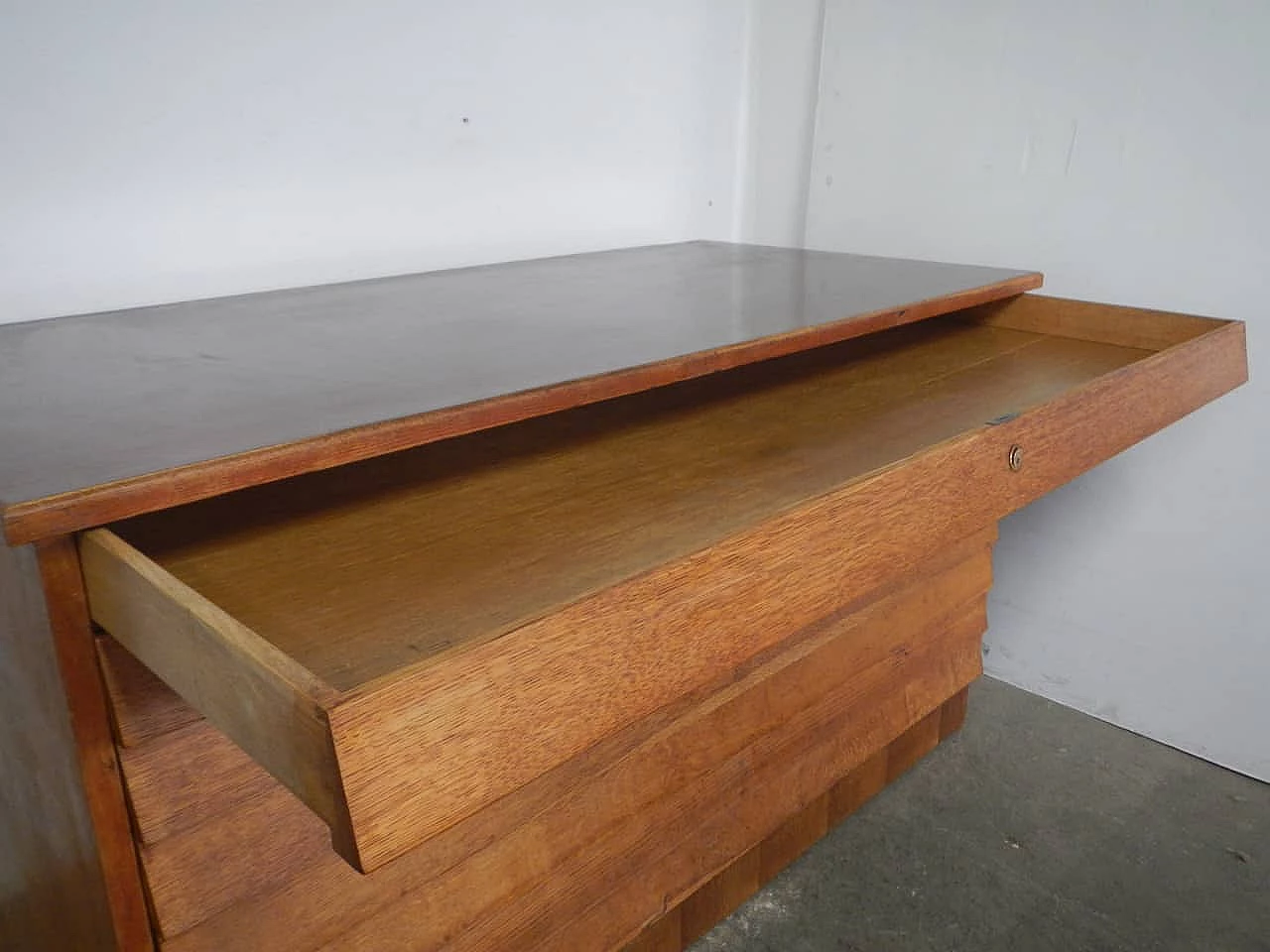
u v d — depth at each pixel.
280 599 0.78
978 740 1.86
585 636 0.67
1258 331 1.61
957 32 1.81
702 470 1.06
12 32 1.20
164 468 0.76
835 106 2.00
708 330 1.22
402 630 0.73
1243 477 1.68
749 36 2.11
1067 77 1.71
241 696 0.62
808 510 0.83
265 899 0.93
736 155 2.18
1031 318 1.67
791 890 1.49
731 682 1.31
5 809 1.02
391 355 1.10
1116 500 1.83
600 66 1.85
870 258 1.85
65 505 0.72
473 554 0.86
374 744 0.56
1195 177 1.62
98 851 0.84
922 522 0.95
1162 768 1.79
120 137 1.31
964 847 1.58
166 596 0.67
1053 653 1.98
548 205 1.84
